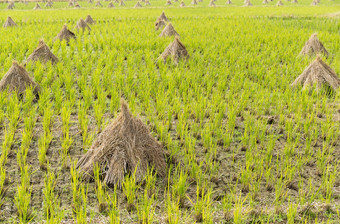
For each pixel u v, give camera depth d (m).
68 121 5.80
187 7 34.22
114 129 4.63
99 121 5.98
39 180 4.51
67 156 5.13
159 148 4.88
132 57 10.80
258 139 5.77
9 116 6.20
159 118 6.52
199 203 3.86
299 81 8.22
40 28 16.81
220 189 4.47
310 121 6.07
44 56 9.72
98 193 4.06
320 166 4.81
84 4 42.34
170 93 7.36
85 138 5.48
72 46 11.61
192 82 8.14
